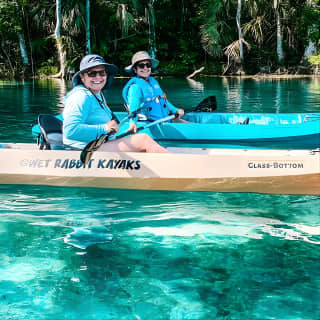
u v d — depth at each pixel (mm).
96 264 2475
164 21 25625
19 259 2533
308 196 3613
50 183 3951
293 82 17250
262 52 23766
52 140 4090
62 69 21312
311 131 6199
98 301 2111
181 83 17625
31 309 2047
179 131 6102
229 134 6168
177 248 2672
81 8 21844
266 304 2076
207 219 3143
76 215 3232
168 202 3510
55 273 2371
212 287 2230
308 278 2303
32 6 22797
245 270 2396
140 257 2549
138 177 3873
